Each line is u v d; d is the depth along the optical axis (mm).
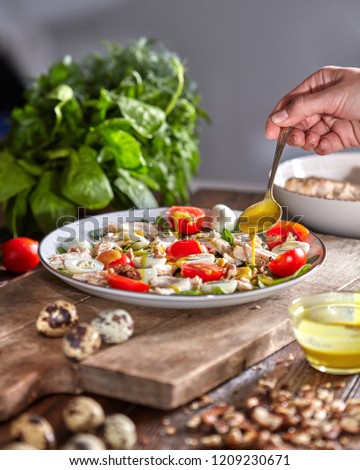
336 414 619
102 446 564
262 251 850
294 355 720
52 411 640
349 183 1069
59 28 1990
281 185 1095
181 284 757
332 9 1701
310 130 1029
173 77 1212
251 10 1772
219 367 663
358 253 925
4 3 1935
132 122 1058
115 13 1927
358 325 667
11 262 915
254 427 599
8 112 1967
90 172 1014
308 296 702
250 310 762
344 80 934
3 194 1034
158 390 628
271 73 1805
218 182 1905
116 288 753
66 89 1071
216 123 1892
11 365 664
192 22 1845
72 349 657
